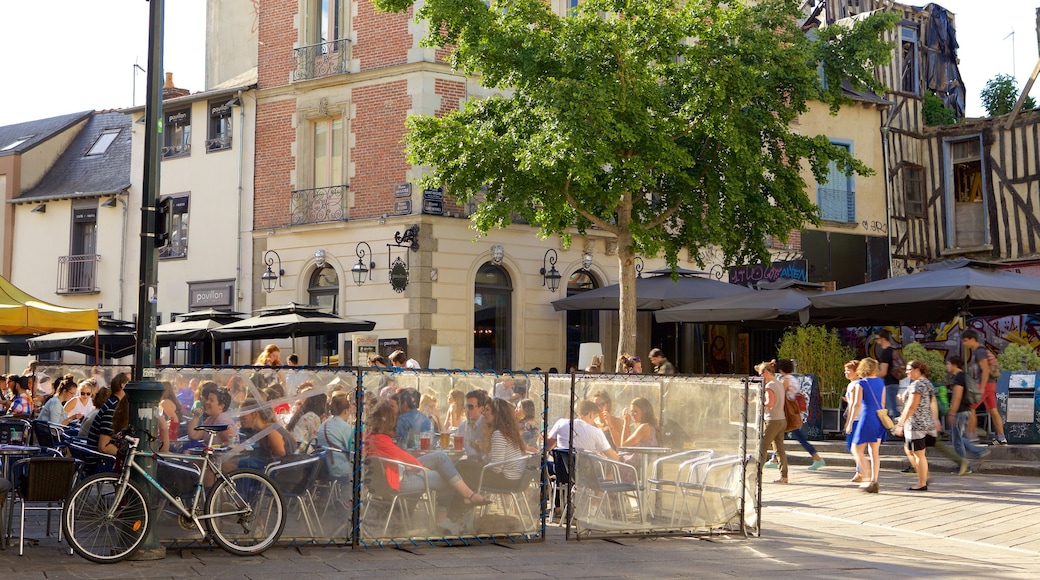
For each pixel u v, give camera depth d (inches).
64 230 1185.4
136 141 1144.2
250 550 329.7
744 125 748.6
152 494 324.8
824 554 360.2
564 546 360.2
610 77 709.3
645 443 381.4
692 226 767.1
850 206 1189.7
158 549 320.2
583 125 688.4
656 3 737.6
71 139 1283.2
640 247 772.0
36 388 682.8
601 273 1007.6
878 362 647.8
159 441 332.2
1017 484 563.2
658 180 777.6
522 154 703.7
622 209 770.2
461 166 736.3
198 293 1048.8
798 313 730.2
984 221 1196.5
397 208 919.7
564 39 711.7
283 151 997.8
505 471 363.9
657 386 383.6
